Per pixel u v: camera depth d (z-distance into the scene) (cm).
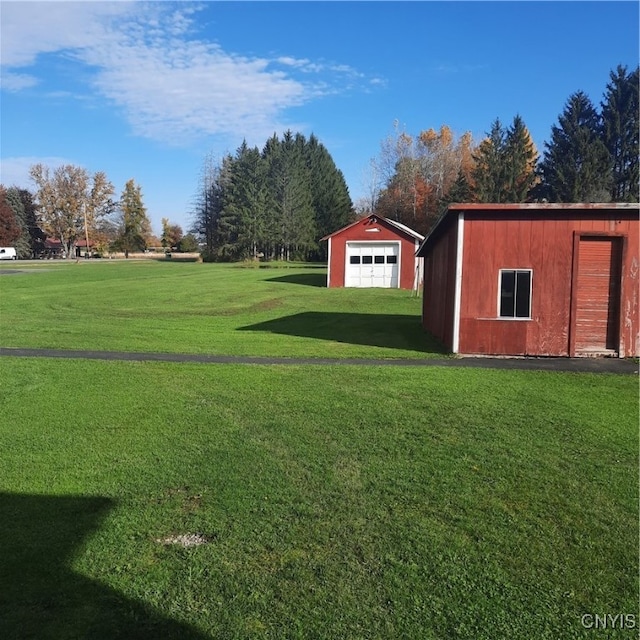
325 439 608
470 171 6144
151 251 10744
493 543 391
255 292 2825
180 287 3070
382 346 1302
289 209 6912
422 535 401
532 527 414
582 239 1147
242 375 946
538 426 659
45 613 312
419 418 689
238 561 366
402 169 6241
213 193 8256
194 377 930
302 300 2498
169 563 362
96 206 9256
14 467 524
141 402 762
